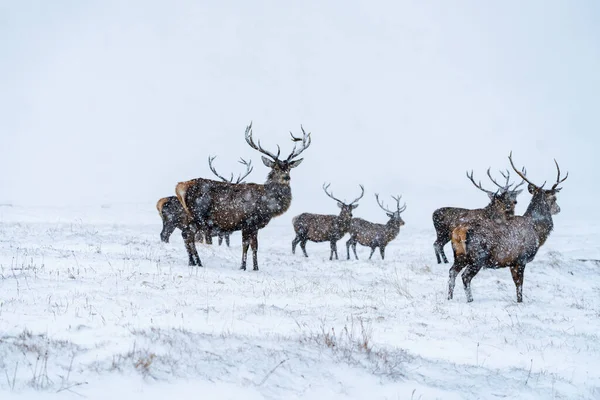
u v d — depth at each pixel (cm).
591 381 2136
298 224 6725
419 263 5653
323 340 2112
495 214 4081
